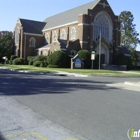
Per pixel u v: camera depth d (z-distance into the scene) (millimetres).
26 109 8516
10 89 13836
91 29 52031
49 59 47188
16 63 59531
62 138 5543
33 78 23016
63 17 63406
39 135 5719
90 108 8891
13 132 5930
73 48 50812
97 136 5738
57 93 12641
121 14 75750
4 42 71438
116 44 56906
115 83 20109
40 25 70125
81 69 42594
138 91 14812
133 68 59375
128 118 7500
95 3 54688
